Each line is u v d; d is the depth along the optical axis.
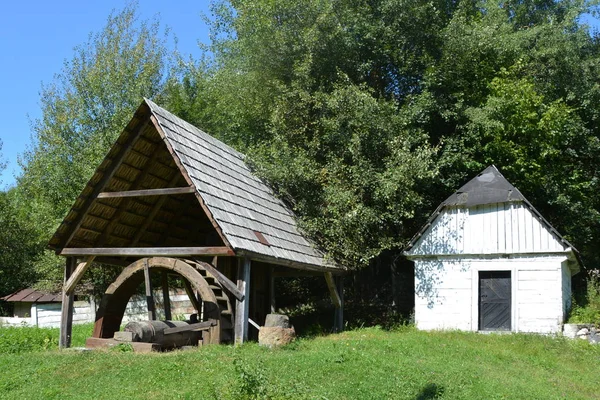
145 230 18.56
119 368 12.40
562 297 19.39
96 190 16.28
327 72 26.00
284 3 26.08
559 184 26.61
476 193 20.78
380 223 21.72
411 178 21.30
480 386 11.74
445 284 20.86
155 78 33.12
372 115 22.70
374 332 19.80
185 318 25.92
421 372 12.28
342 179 21.92
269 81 26.28
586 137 27.34
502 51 26.22
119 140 15.78
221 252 14.31
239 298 14.70
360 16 25.92
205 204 14.41
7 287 35.12
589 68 27.42
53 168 29.67
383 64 27.03
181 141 15.91
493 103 24.47
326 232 20.61
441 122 25.81
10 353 15.67
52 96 31.80
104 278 28.31
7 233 35.03
